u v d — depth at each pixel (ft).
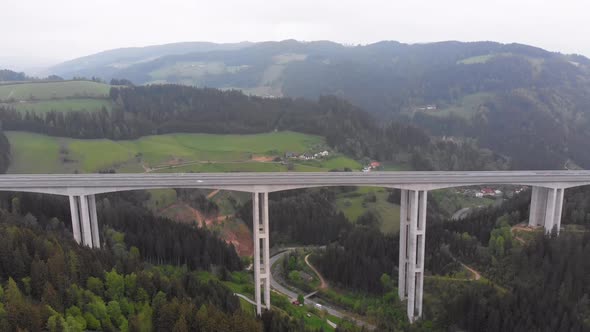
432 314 302.45
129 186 290.97
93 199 300.61
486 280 306.96
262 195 301.63
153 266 303.27
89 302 192.24
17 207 321.73
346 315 312.50
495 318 264.93
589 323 251.60
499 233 327.88
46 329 169.78
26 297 186.80
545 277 283.38
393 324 298.35
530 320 256.32
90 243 294.46
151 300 213.87
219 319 199.00
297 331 239.71
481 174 334.03
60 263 202.49
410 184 301.43
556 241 297.74
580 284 271.08
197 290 247.09
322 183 301.84
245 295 311.06
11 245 201.67
